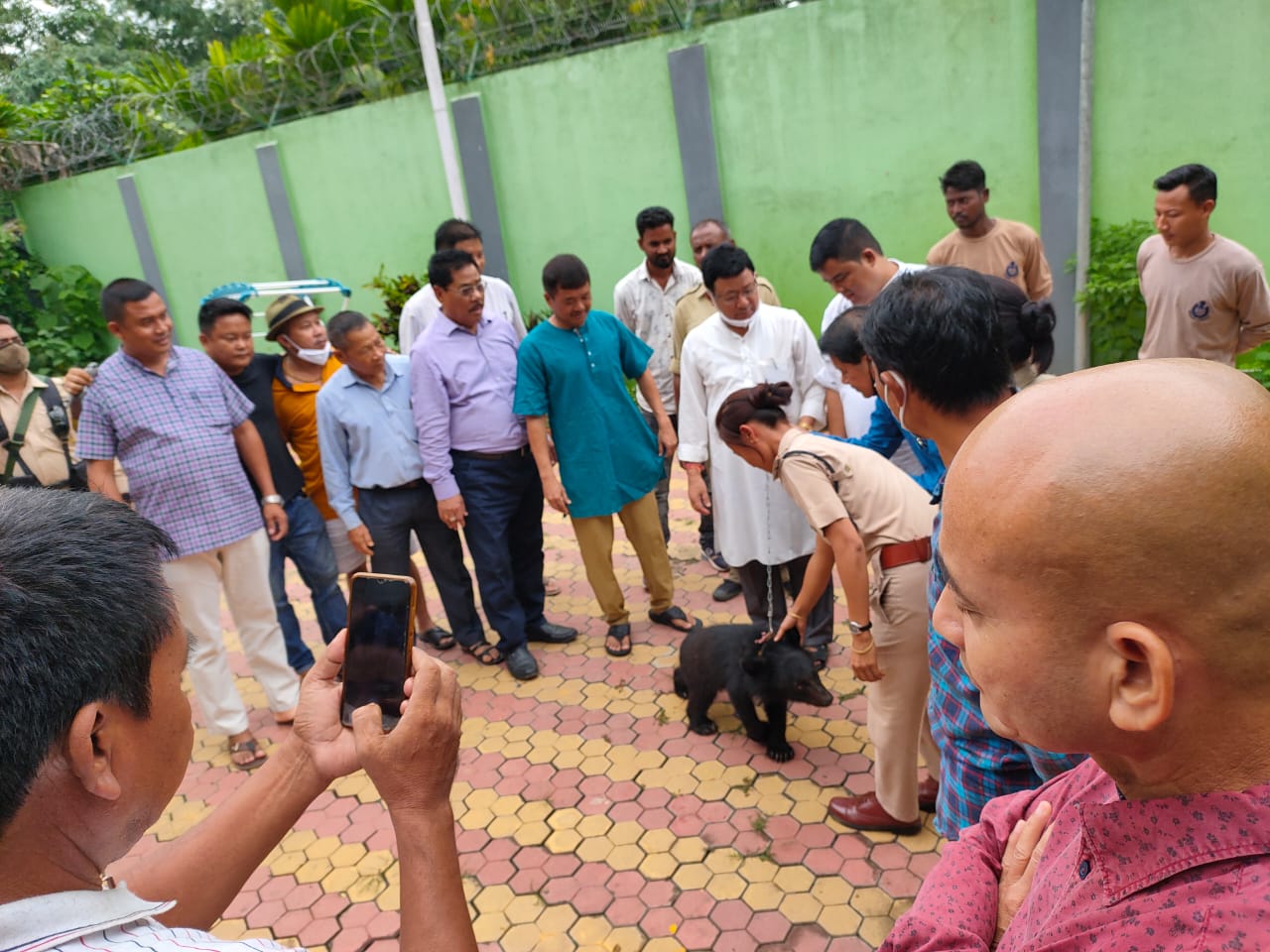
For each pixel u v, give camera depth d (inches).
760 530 140.6
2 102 432.8
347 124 353.1
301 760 47.0
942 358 61.4
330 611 164.7
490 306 191.3
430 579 208.2
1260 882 22.4
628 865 111.4
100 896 28.4
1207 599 22.3
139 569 32.1
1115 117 231.5
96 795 29.6
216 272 408.8
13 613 27.7
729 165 288.8
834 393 146.6
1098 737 25.4
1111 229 232.4
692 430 149.9
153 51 814.5
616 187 309.9
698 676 131.1
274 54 386.0
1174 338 158.6
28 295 450.9
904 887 102.0
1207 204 148.2
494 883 111.4
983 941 36.9
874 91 261.1
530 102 313.3
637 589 187.6
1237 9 212.4
